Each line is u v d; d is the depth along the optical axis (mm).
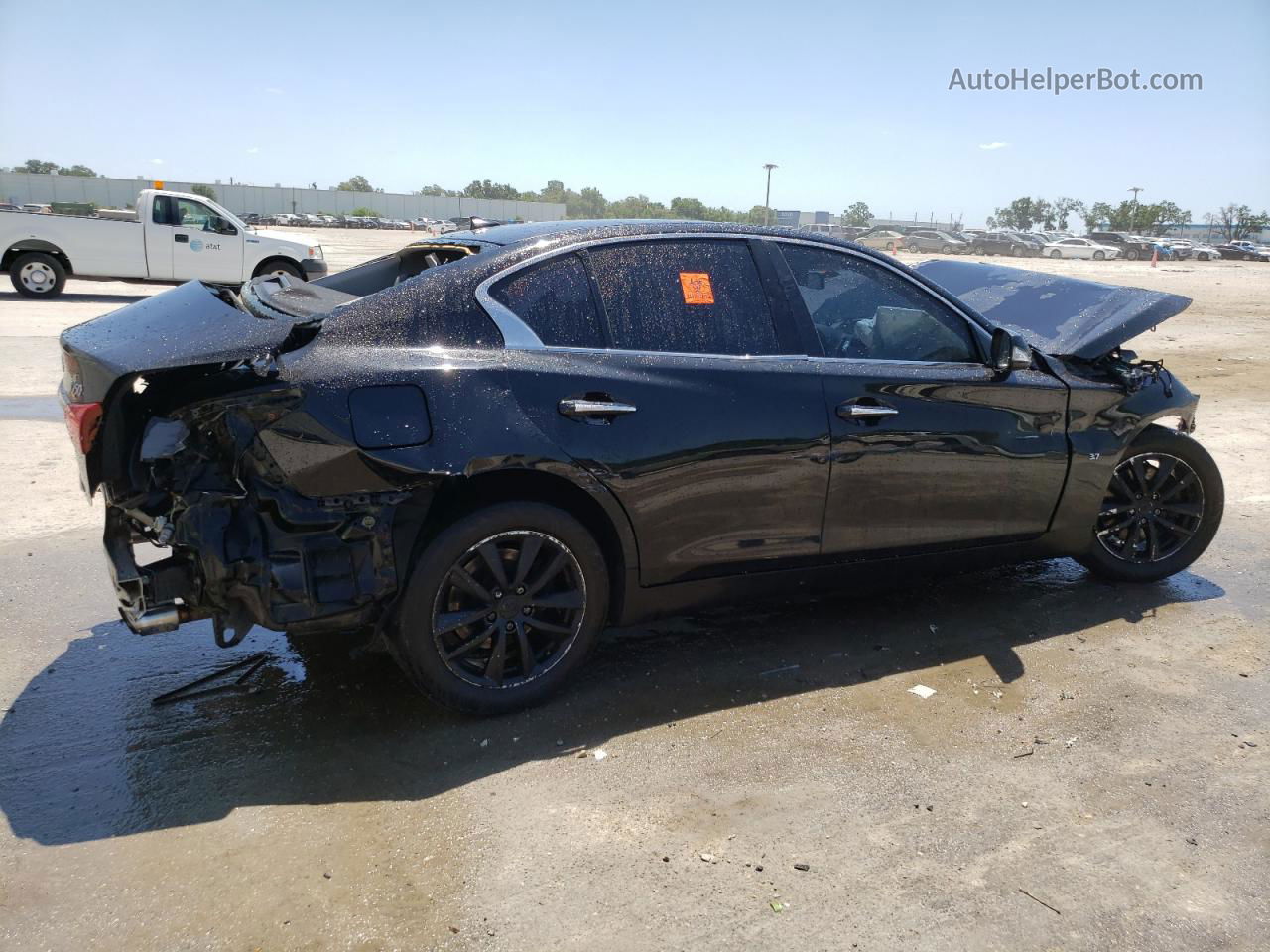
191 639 4164
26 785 3090
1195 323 17844
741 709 3686
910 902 2656
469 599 3430
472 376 3254
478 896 2643
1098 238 58281
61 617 4355
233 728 3463
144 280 17000
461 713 3492
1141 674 4035
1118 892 2719
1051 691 3875
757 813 3043
